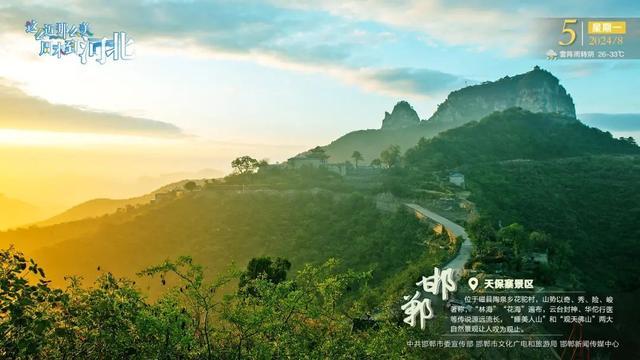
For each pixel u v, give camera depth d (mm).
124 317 16562
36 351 14805
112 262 129625
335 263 21250
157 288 72000
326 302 20734
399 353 21859
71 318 16344
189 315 17531
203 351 17656
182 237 133000
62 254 132000
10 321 13891
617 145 192125
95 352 16641
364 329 23547
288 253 110312
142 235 136000
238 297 18641
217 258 118375
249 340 18828
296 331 20375
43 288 14539
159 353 16812
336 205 127438
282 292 19172
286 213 130625
